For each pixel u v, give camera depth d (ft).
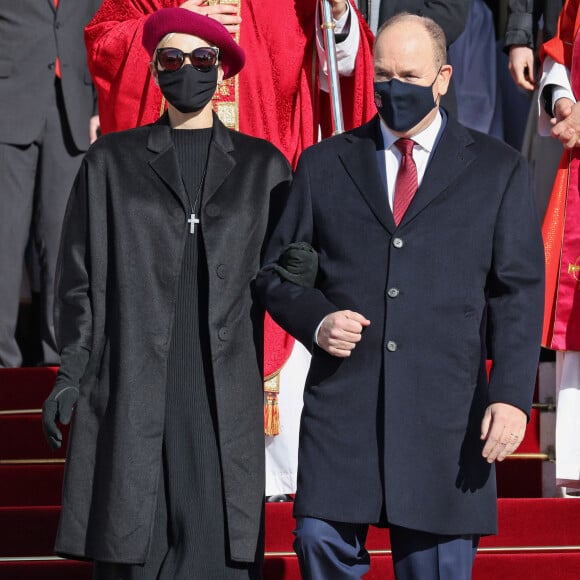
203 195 36.63
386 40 34.99
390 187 35.86
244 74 46.78
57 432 34.86
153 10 47.06
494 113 68.90
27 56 60.90
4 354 60.49
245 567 35.94
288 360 46.34
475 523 34.40
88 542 35.50
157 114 46.14
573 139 47.37
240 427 36.04
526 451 50.31
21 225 60.80
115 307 36.09
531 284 35.06
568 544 46.44
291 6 47.29
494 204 35.19
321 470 34.68
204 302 36.35
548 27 55.21
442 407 34.47
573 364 47.78
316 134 48.19
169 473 35.94
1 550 45.55
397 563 35.06
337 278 35.29
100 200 36.73
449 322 34.71
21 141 60.59
